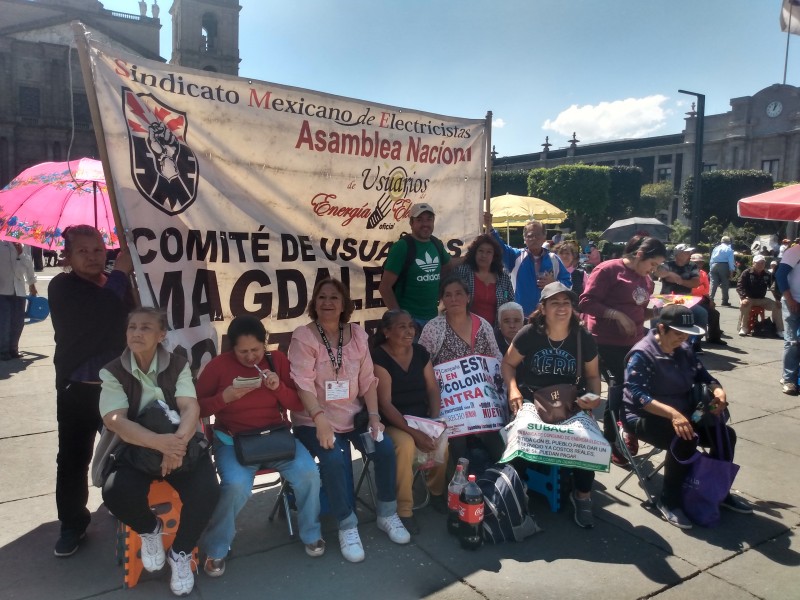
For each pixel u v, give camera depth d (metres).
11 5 46.72
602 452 3.45
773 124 50.91
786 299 6.54
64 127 47.44
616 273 4.80
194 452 2.83
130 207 3.33
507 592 2.90
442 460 3.64
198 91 3.62
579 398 3.68
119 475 2.76
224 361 3.26
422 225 4.54
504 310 4.58
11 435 4.82
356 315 4.58
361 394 3.64
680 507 3.70
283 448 3.10
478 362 4.07
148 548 2.82
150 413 2.81
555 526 3.59
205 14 50.94
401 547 3.31
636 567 3.14
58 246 4.30
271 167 3.99
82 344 3.06
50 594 2.78
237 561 3.14
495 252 4.84
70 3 49.38
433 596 2.86
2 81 45.78
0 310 7.51
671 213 56.19
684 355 4.00
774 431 5.34
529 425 3.59
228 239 3.81
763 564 3.20
